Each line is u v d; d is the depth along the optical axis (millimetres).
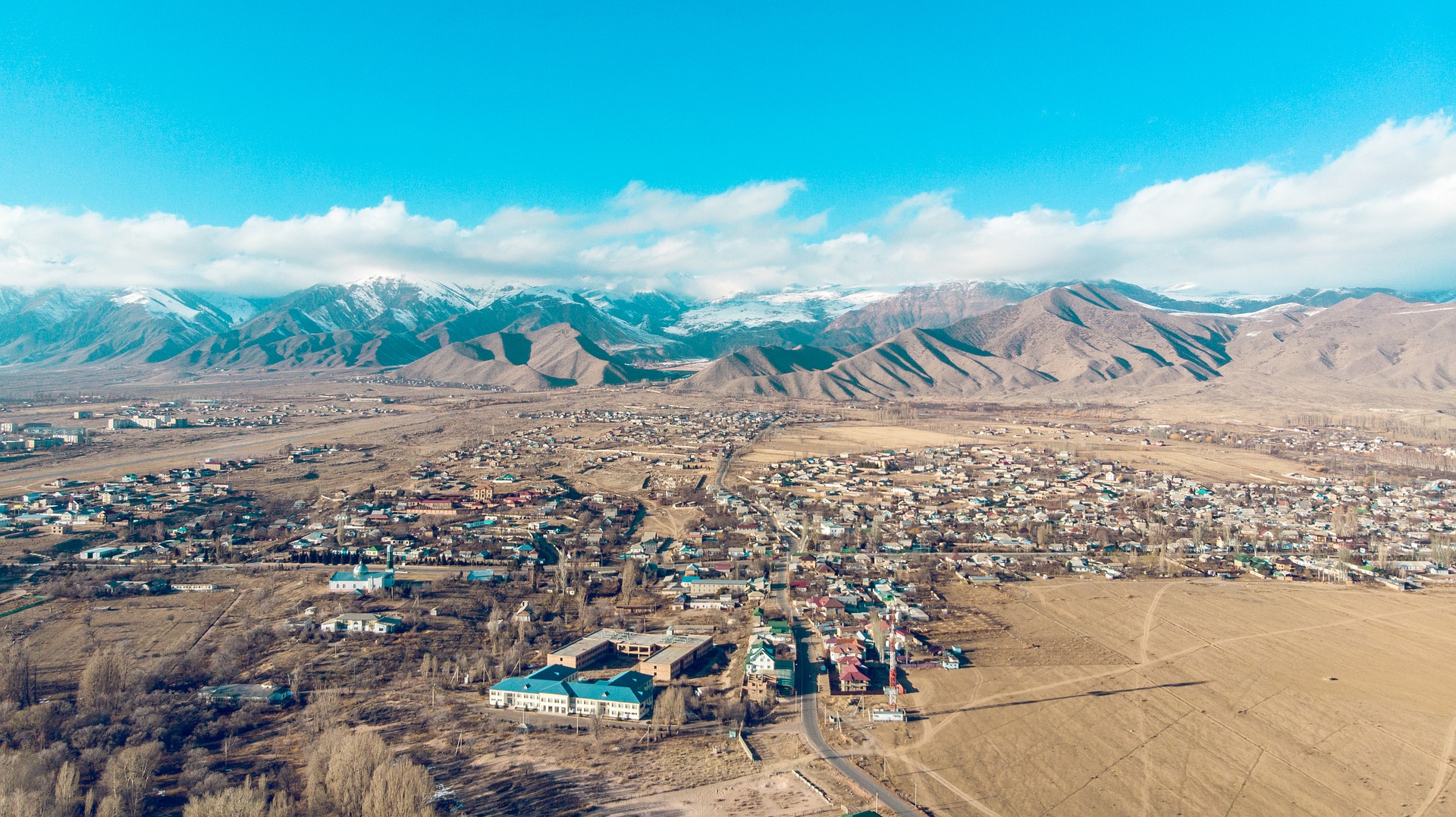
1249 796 174000
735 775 179250
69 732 182250
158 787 165750
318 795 157375
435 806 159875
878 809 165500
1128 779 179875
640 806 165875
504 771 178000
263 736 190875
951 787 175375
